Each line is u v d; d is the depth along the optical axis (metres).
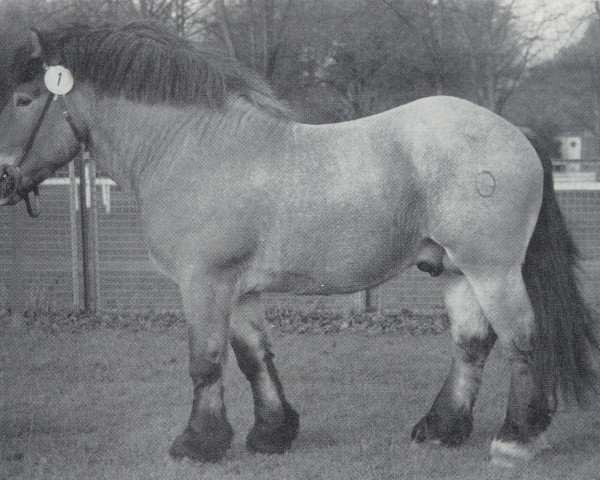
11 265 9.84
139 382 6.76
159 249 4.67
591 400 5.53
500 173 4.50
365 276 4.70
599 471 4.65
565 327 4.68
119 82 4.69
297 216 4.55
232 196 4.53
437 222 4.58
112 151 4.79
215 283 4.57
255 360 5.03
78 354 7.70
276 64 12.54
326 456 4.98
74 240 9.30
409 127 4.60
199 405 4.71
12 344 8.05
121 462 4.89
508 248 4.55
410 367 7.25
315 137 4.65
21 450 5.13
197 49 4.77
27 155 4.73
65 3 11.10
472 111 4.63
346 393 6.44
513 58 15.58
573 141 28.56
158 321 9.05
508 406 4.74
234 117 4.65
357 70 14.47
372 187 4.55
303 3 12.95
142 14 11.28
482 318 4.96
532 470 4.63
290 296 9.84
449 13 14.52
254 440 5.04
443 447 5.06
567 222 4.86
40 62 4.71
